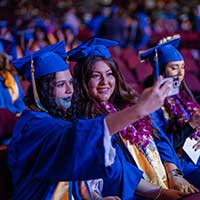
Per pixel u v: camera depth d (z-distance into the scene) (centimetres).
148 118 338
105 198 281
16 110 544
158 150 348
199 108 392
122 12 1486
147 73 689
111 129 229
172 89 221
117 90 327
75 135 233
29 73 277
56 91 270
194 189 333
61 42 285
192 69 775
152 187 311
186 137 365
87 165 230
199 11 1523
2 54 547
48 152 241
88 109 309
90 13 1733
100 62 315
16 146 254
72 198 268
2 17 1532
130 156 321
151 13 1605
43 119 255
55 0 1745
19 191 261
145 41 1157
